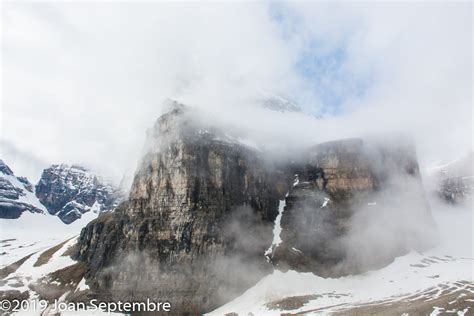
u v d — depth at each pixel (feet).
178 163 640.58
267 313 486.79
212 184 636.48
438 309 426.92
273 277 576.20
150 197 644.27
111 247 632.79
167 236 599.98
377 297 513.86
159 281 566.36
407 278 573.74
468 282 524.11
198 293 548.72
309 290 556.10
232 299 549.95
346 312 456.45
